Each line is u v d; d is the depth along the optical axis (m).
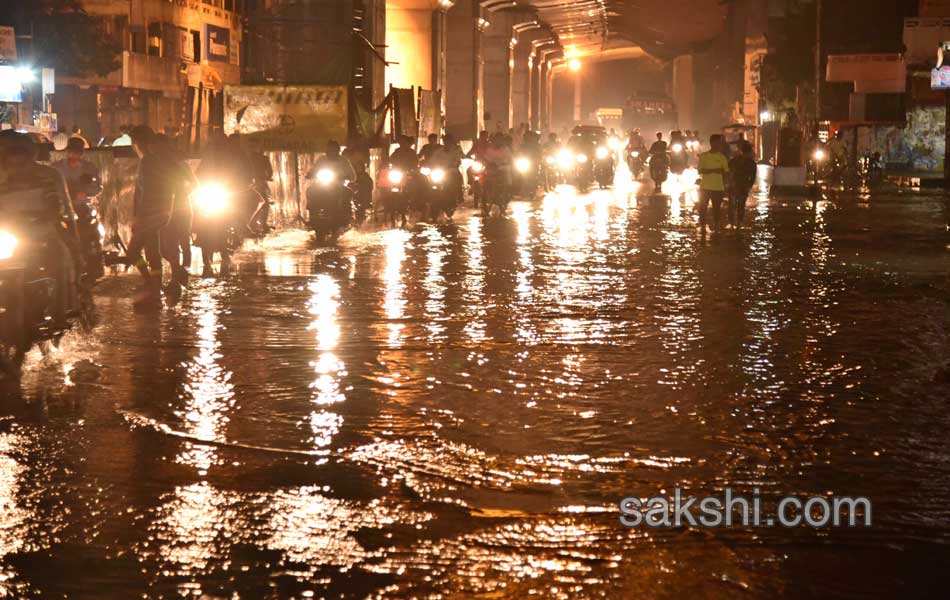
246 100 39.09
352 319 18.34
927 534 8.33
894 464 10.14
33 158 14.93
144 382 13.55
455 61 86.19
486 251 29.95
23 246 14.53
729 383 13.55
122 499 9.12
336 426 11.48
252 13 48.84
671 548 8.02
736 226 39.28
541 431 11.27
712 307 19.86
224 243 25.42
